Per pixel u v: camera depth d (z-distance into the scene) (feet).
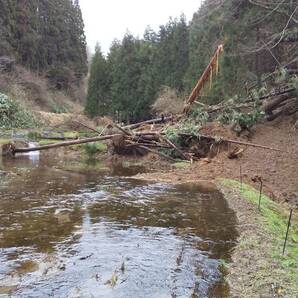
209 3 83.71
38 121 116.26
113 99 151.12
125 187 38.29
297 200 36.32
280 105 68.85
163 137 58.08
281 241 23.76
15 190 35.83
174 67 136.26
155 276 18.48
